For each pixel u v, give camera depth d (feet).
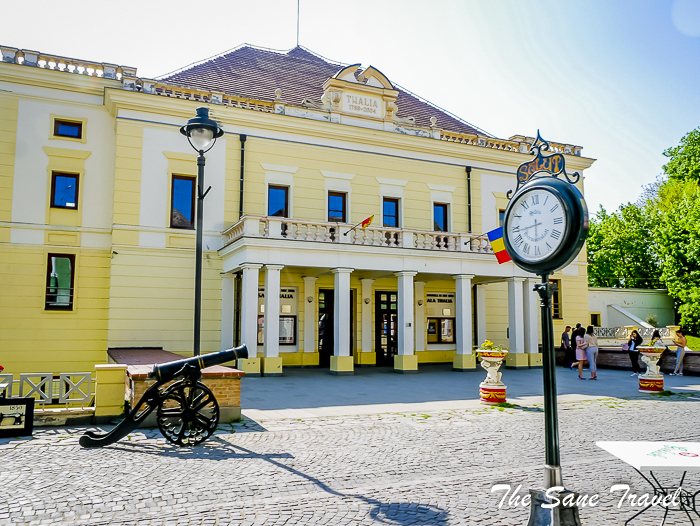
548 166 14.56
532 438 27.14
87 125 62.85
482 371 63.93
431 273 64.34
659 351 44.96
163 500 17.43
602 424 31.17
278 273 56.13
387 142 74.08
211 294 63.26
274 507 16.90
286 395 42.39
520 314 68.08
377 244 61.72
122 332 59.16
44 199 60.70
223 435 27.30
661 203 144.25
